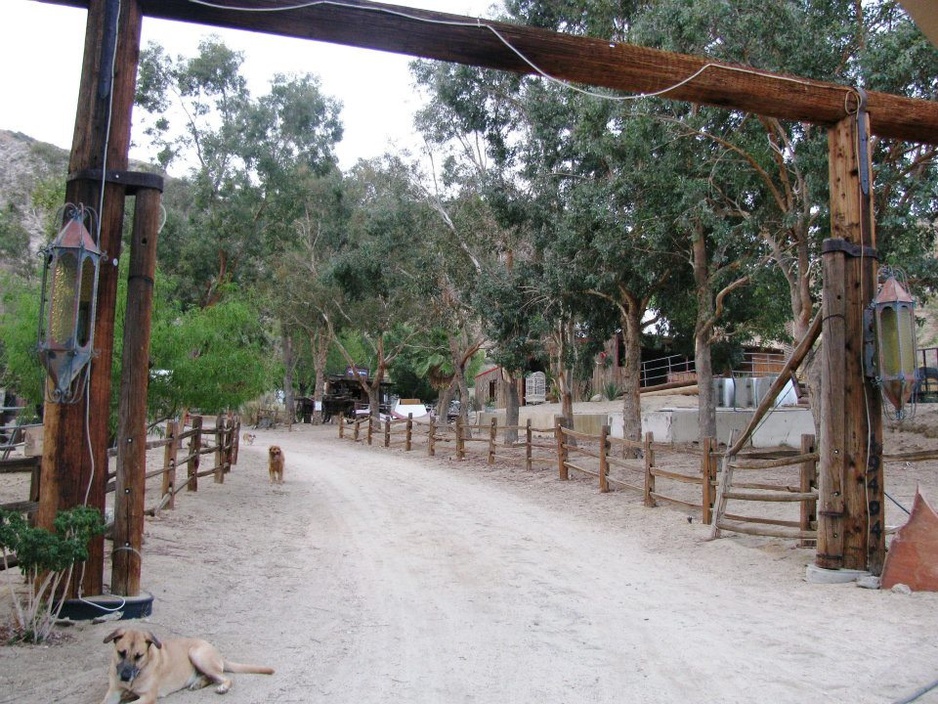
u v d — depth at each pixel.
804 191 12.80
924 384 22.47
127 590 6.01
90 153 6.00
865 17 12.73
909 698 4.39
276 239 35.50
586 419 27.91
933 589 7.05
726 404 23.17
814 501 9.12
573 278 17.47
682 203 13.71
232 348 14.54
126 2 6.18
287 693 4.55
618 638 5.77
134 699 4.29
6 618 5.68
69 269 5.55
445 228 24.66
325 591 7.35
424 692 4.59
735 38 12.05
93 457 5.84
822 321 7.97
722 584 7.73
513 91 20.61
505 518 12.29
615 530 11.09
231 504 13.14
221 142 33.12
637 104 13.62
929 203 12.79
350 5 6.51
